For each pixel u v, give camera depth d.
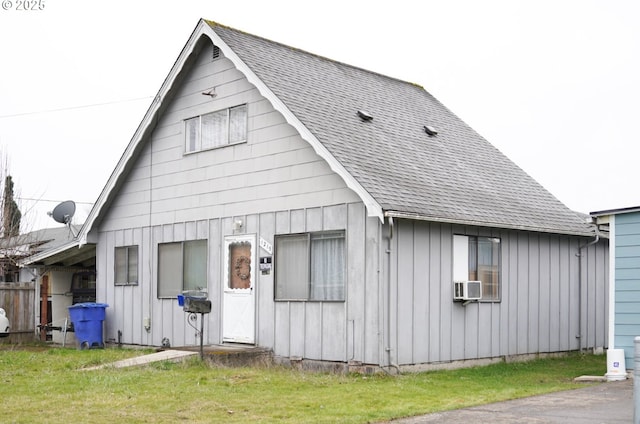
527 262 17.12
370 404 10.62
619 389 11.95
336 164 14.25
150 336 18.94
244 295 16.56
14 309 22.19
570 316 18.22
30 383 12.39
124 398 10.93
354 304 14.33
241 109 17.05
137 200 19.66
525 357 16.84
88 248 21.59
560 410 9.93
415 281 14.52
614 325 13.59
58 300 23.03
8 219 26.11
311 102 16.23
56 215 23.00
